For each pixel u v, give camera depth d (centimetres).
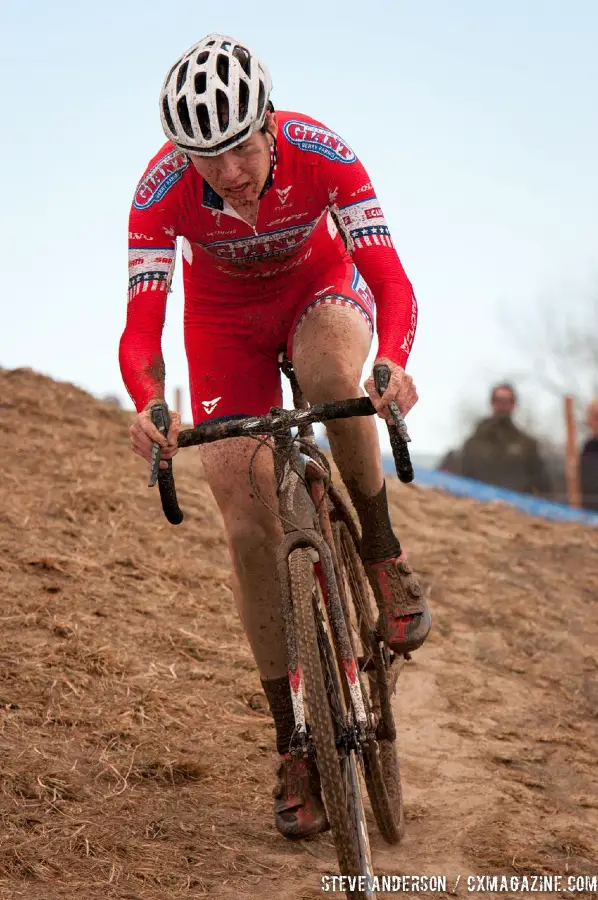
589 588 1888
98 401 2336
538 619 1675
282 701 888
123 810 882
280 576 744
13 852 773
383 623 902
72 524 1591
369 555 904
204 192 836
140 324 812
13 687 1070
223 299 945
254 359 959
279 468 790
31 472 1784
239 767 1016
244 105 741
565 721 1293
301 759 858
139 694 1127
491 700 1335
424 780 1080
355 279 952
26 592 1306
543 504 2691
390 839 905
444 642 1530
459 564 1900
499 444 2823
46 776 901
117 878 769
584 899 851
